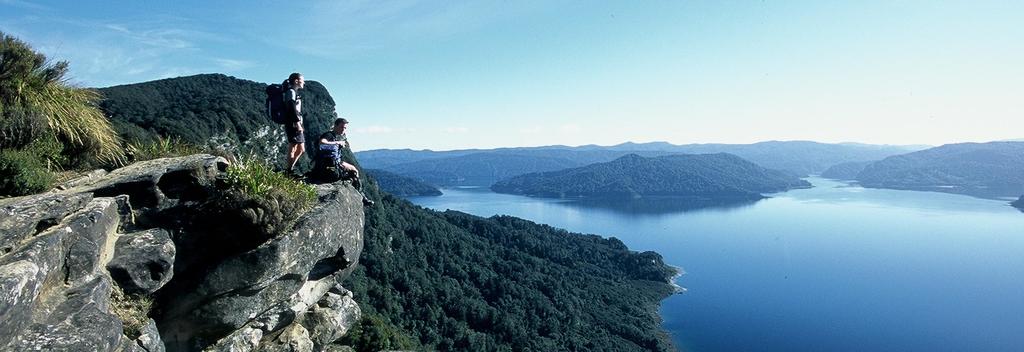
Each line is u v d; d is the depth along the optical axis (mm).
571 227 194250
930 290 104750
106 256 6094
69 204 5941
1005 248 136375
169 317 6688
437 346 67125
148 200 7031
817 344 81062
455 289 84375
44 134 8219
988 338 80500
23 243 5164
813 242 153750
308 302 8320
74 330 4883
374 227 85562
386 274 77188
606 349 78250
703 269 127375
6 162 6703
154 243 6496
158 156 9672
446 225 115188
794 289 108625
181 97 70938
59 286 5336
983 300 97562
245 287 6883
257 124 62031
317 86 95625
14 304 4375
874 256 133625
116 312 5945
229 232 6828
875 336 83062
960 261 125688
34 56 8477
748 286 112125
